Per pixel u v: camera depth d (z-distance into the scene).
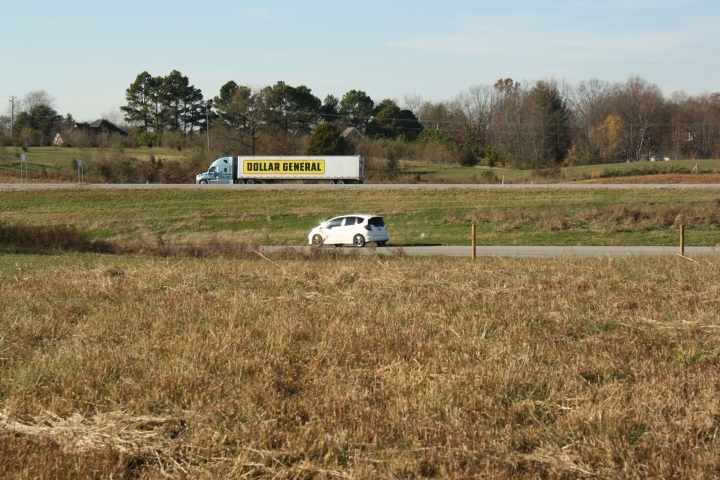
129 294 13.25
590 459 5.84
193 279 15.01
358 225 31.97
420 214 41.94
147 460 5.93
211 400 7.16
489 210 40.78
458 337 9.60
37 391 7.35
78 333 10.01
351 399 7.13
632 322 10.71
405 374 7.88
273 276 15.44
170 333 9.95
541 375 7.84
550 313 11.23
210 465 5.77
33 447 6.09
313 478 5.55
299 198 49.00
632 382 7.78
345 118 114.75
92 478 5.56
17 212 45.12
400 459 5.78
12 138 97.00
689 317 11.00
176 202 48.03
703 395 7.15
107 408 6.98
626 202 43.41
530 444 6.19
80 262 18.28
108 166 69.12
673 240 32.44
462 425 6.44
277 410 6.85
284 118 105.56
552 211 39.31
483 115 104.38
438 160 87.38
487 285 14.20
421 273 15.96
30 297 12.87
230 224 41.34
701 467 5.61
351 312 11.44
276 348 9.06
